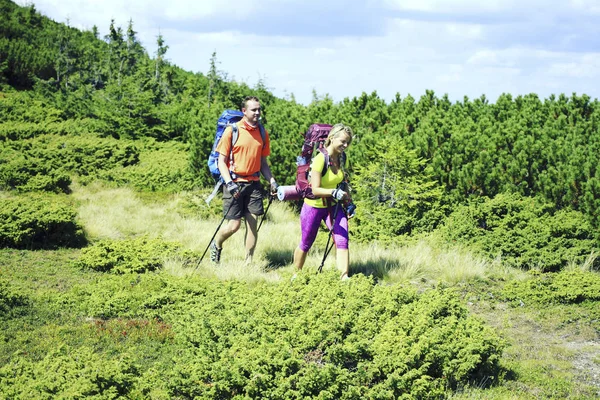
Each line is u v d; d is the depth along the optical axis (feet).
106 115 71.05
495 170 33.78
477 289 25.93
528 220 30.48
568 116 41.39
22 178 45.14
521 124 38.37
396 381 14.84
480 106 44.98
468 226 30.99
